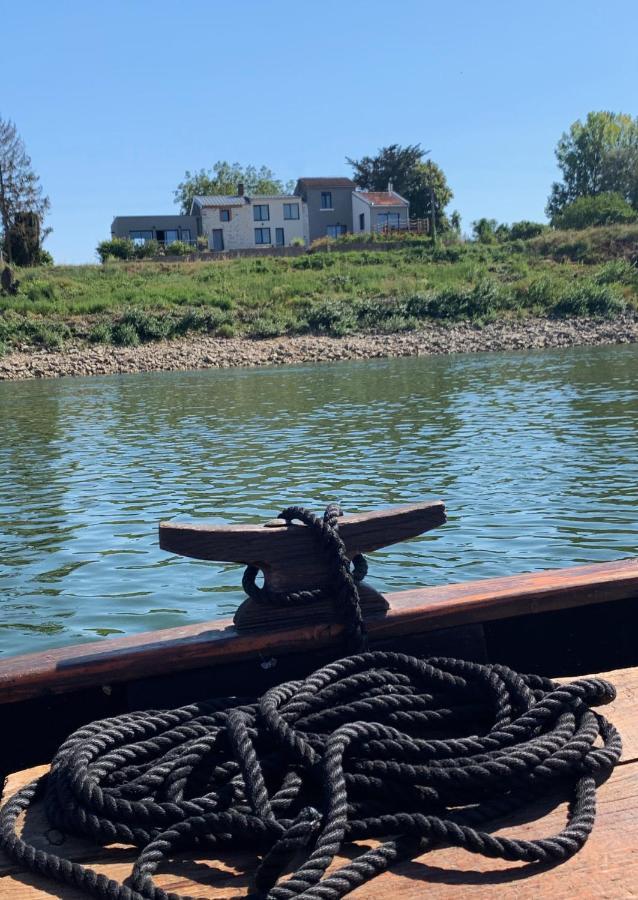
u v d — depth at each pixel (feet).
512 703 9.58
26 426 72.64
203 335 146.30
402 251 203.82
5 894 7.57
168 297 157.69
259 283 169.68
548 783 8.59
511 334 145.28
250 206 267.59
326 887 7.30
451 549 30.73
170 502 40.52
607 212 248.11
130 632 24.22
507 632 11.74
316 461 49.62
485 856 7.77
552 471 43.65
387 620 10.82
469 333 146.82
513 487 40.27
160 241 275.59
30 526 36.91
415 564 29.17
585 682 9.59
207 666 10.54
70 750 8.86
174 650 10.30
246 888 7.66
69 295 162.20
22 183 229.45
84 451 57.77
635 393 76.38
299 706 9.31
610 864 7.62
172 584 28.43
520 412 67.56
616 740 9.11
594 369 100.42
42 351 135.85
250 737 8.86
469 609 11.12
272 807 8.20
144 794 8.53
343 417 69.36
